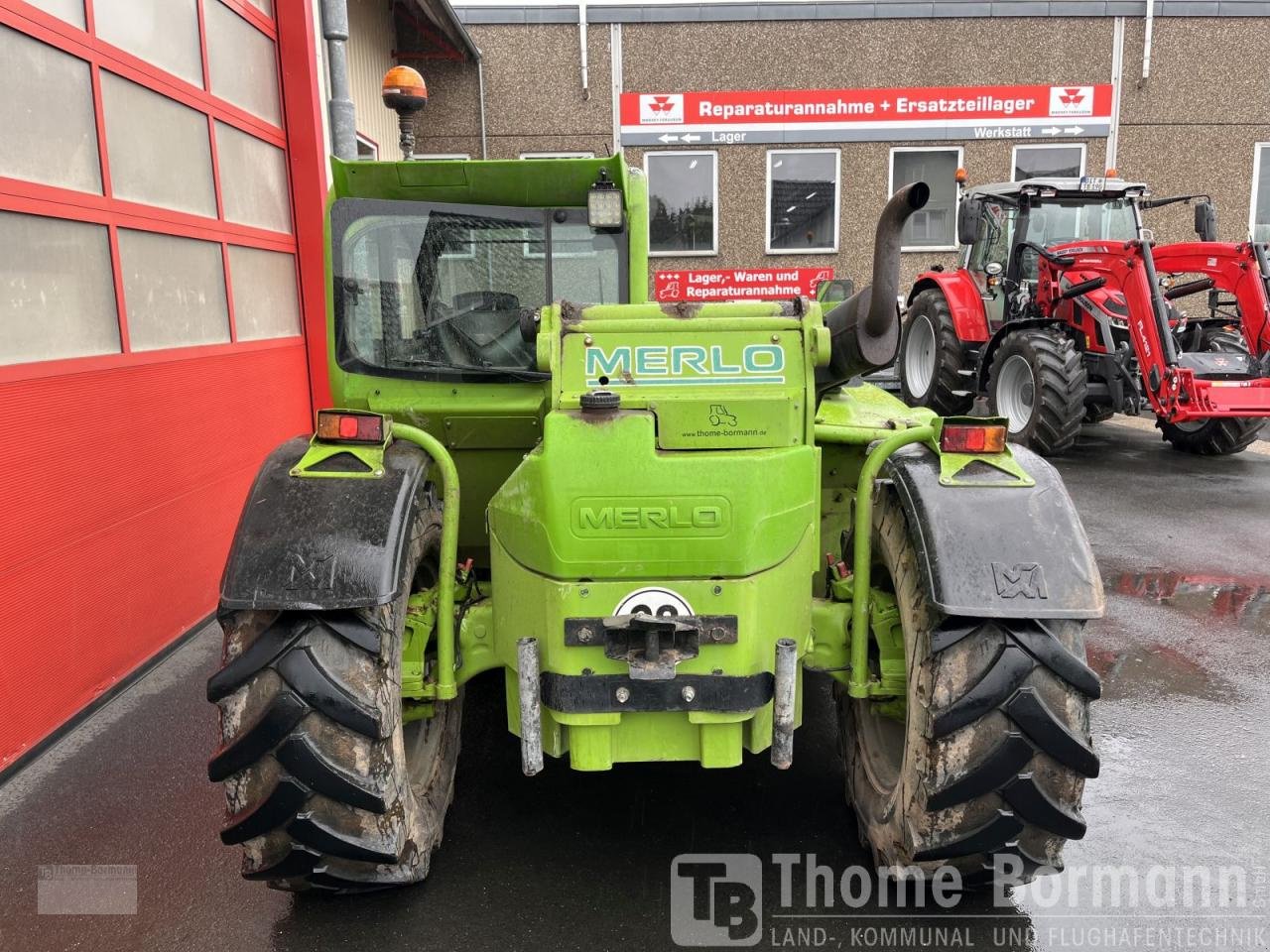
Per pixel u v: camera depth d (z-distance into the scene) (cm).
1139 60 1241
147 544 406
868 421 317
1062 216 887
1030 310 862
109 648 376
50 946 236
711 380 230
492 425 308
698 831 280
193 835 283
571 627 214
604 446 211
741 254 1280
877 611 249
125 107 405
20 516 325
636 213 310
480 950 230
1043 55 1234
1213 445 826
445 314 309
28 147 339
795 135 1242
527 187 303
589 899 249
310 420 614
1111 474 771
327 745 204
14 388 324
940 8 1213
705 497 210
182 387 442
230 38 516
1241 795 302
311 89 586
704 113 1231
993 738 206
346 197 299
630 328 235
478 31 1197
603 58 1212
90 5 378
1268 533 600
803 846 272
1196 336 814
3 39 327
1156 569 529
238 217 521
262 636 206
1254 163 1277
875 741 267
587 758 220
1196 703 367
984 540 210
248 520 214
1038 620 208
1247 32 1238
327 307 304
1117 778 312
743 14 1205
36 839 282
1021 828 210
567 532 212
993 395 830
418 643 245
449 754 282
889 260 220
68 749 336
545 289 313
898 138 1248
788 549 223
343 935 236
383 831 214
